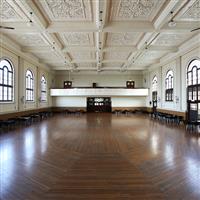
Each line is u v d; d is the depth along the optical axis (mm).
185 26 7641
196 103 10305
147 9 6621
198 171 4117
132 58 13703
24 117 11469
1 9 6602
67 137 7828
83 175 3934
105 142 6953
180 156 5191
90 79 21047
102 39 9344
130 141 7102
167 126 11000
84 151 5758
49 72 19078
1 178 3787
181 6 6164
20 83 11984
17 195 3131
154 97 17656
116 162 4746
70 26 7746
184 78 11469
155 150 5828
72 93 19766
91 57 13992
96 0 5660
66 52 12320
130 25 7719
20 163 4660
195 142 6883
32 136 8008
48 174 3986
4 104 10141
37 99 15484
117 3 6203
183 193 3184
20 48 11078
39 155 5332
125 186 3436
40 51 11352
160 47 11195
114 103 21312
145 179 3725
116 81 21125
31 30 7910
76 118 15547
